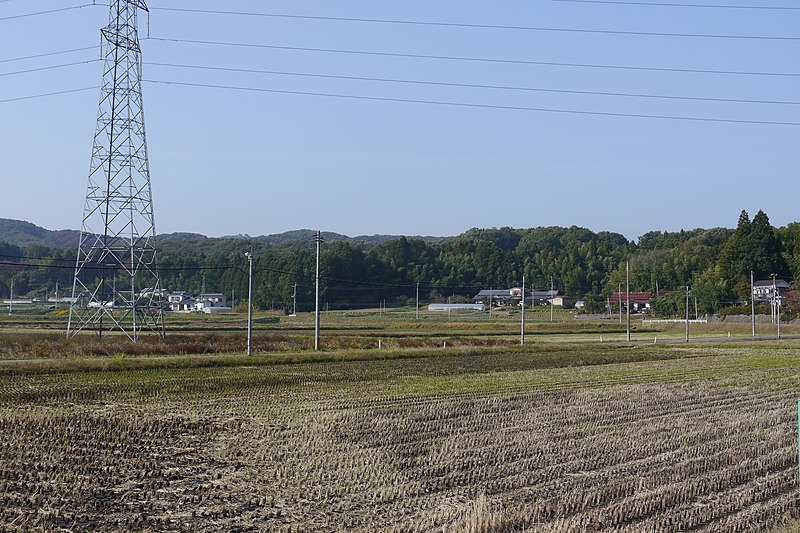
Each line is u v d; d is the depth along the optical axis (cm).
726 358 6556
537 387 4322
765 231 14888
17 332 7356
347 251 17912
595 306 16750
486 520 1642
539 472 2181
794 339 9769
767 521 1728
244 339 6875
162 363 5134
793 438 2692
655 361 6234
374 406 3506
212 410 3325
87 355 5478
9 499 1861
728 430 2880
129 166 6688
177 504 1845
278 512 1788
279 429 2869
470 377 4866
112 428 2825
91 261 6881
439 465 2262
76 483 2034
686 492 1939
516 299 18875
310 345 6800
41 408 3294
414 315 14775
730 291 14650
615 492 1953
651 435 2766
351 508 1828
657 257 18938
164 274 18888
